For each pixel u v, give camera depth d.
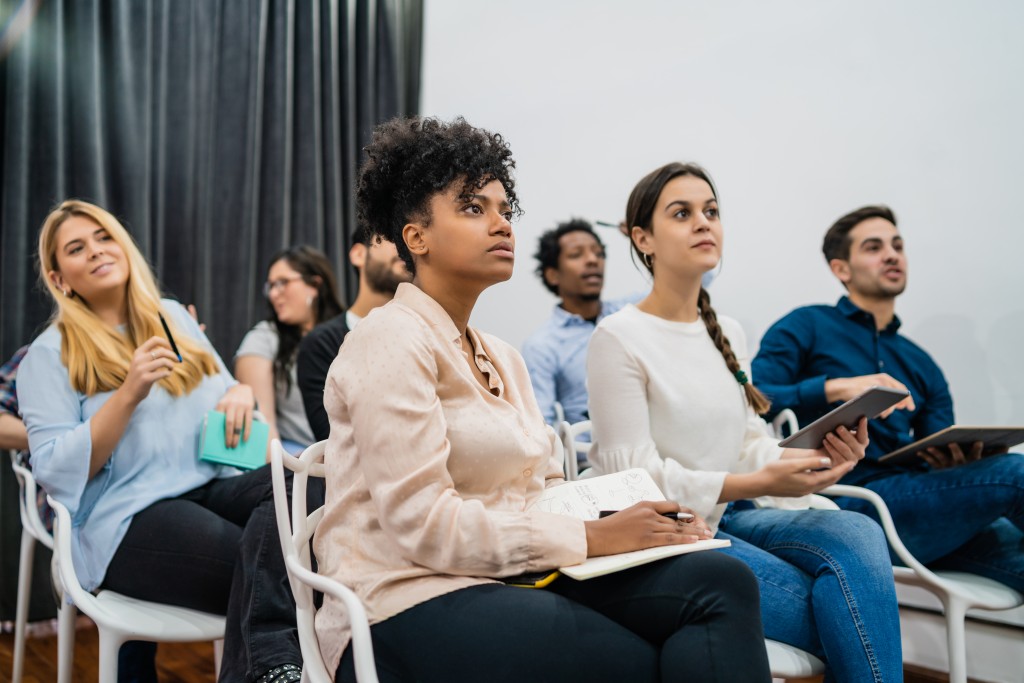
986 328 2.50
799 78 2.92
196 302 3.29
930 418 2.36
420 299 1.16
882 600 1.33
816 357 2.39
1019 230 2.42
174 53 3.26
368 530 1.06
